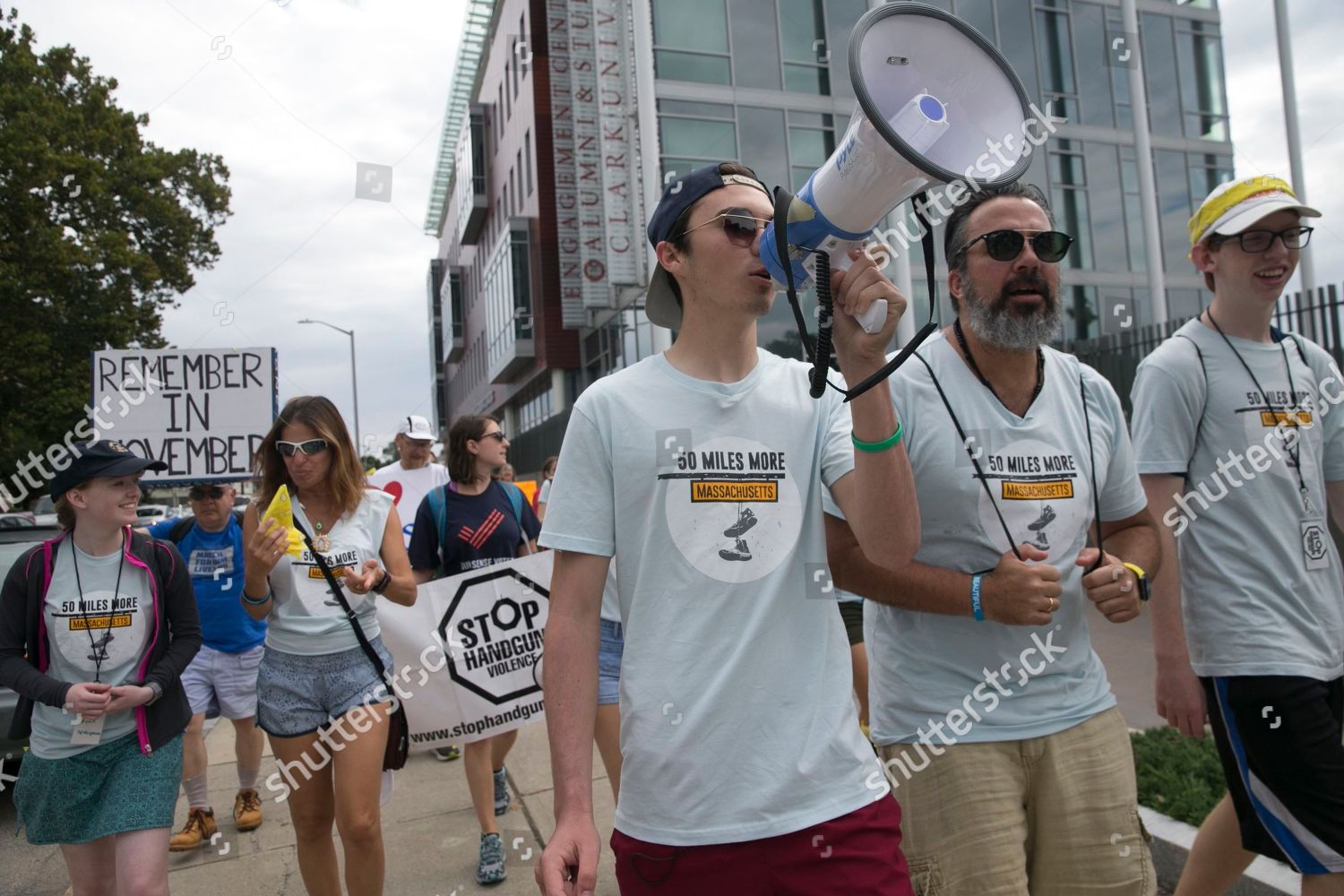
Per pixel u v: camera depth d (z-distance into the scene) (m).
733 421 1.66
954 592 1.91
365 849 2.88
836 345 1.49
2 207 18.34
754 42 14.48
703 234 1.63
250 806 4.52
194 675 4.36
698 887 1.54
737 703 1.56
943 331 2.23
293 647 3.09
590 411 1.66
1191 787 3.42
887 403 1.52
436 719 3.90
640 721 1.58
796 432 1.71
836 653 1.69
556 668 1.59
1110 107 16.12
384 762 3.13
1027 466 2.04
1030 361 2.11
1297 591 2.39
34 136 18.67
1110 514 2.23
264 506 3.29
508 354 25.30
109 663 2.82
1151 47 16.61
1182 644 2.37
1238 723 2.40
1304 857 2.34
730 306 1.65
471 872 3.87
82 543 2.87
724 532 1.61
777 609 1.62
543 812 4.52
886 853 1.58
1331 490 2.66
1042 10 15.67
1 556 5.35
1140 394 2.59
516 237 24.06
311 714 3.07
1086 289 15.99
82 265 19.20
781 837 1.53
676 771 1.54
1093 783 1.99
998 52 1.38
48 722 2.78
